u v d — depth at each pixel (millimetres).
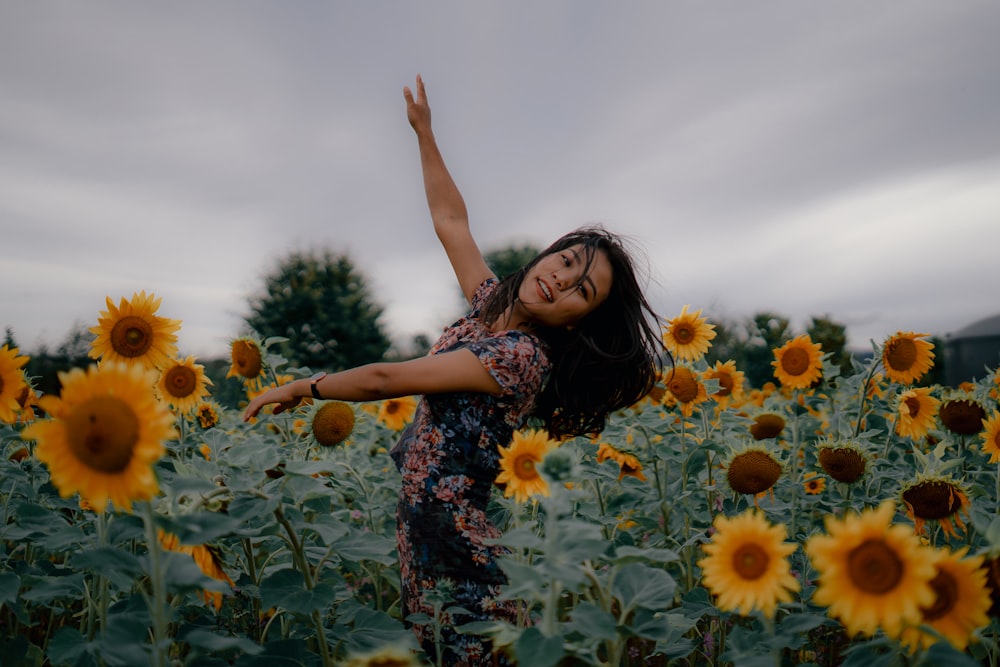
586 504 3150
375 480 3674
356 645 2109
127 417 1465
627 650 3062
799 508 3451
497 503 2906
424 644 2400
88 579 2496
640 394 2898
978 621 1520
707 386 3873
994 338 14805
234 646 1605
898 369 3746
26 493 2705
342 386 2371
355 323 19266
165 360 2629
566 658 1674
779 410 4391
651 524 3461
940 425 3475
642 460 3596
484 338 2564
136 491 1468
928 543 2299
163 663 1602
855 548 1501
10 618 2861
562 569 1566
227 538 2631
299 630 2488
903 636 1575
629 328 2811
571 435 2930
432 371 2320
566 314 2562
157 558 1601
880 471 3436
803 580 2672
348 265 19781
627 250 2830
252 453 2342
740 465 2996
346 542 2160
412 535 2439
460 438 2418
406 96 3207
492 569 2381
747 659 1780
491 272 3088
